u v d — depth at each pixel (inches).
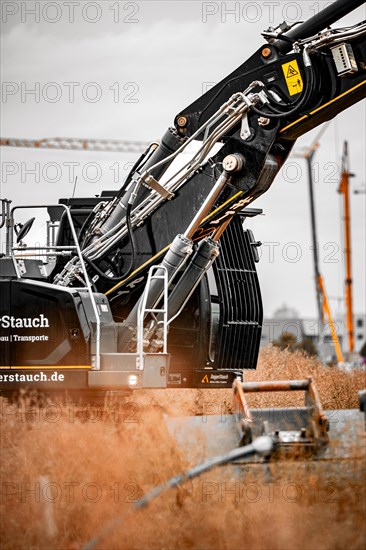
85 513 605.3
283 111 830.5
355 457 618.8
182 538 563.2
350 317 4256.9
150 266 893.2
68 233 965.2
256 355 1011.9
